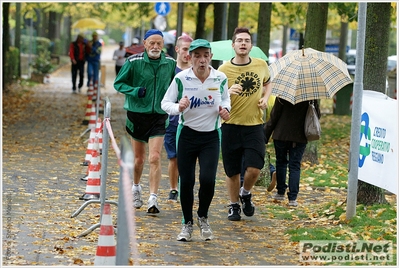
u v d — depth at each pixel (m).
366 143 17.92
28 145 29.23
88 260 13.23
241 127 17.02
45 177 22.34
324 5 27.41
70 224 16.22
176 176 19.28
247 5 57.91
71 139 31.42
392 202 19.73
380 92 19.00
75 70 57.47
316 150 26.81
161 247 14.61
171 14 81.56
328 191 22.30
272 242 15.46
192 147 15.10
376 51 19.16
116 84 17.59
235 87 16.41
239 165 17.36
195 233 16.08
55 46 108.81
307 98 18.59
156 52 17.53
